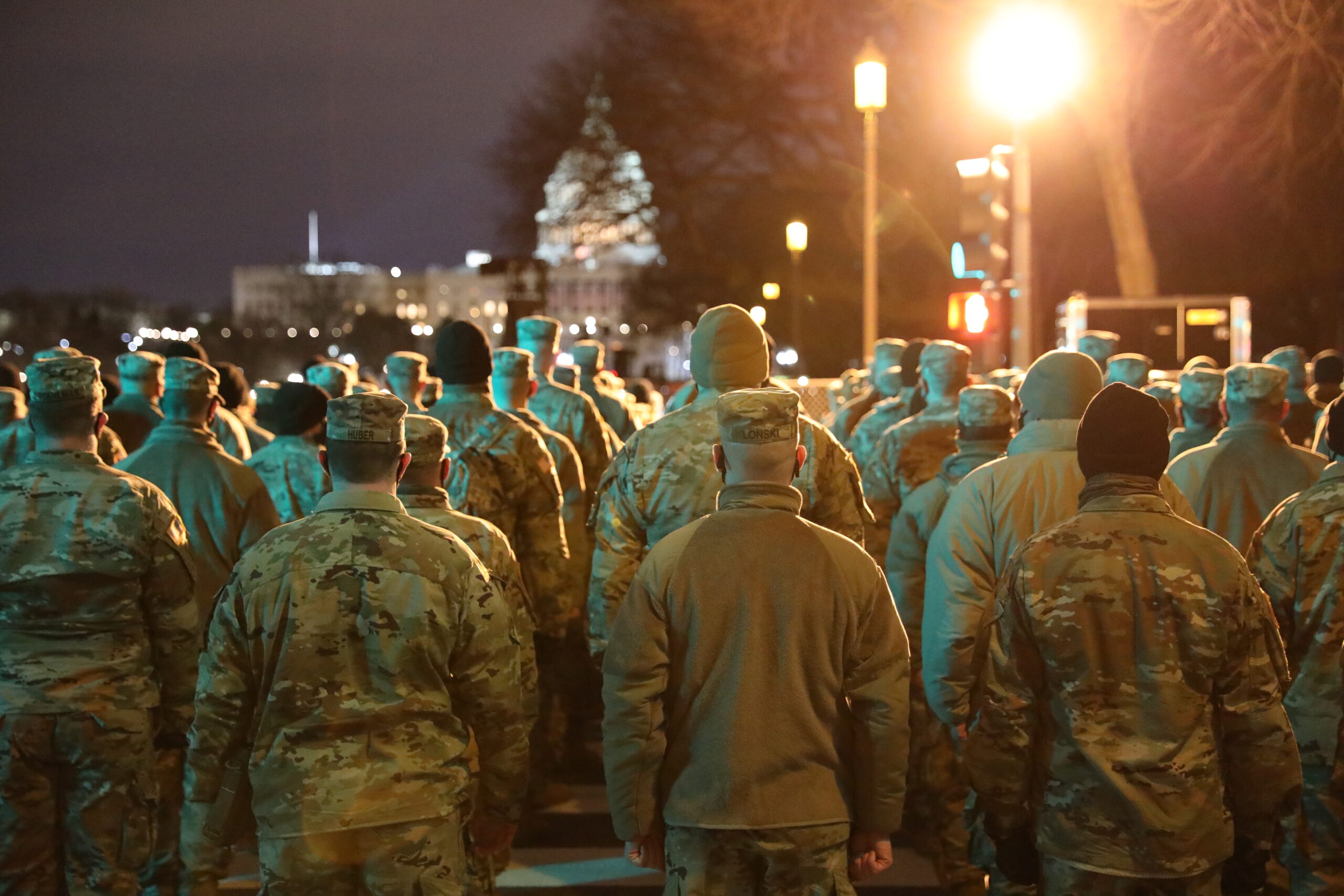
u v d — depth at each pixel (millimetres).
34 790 4223
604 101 45125
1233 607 3367
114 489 4316
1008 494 4523
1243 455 5523
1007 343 11648
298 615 3342
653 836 3484
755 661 3355
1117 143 19297
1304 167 20156
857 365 47250
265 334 106375
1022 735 3465
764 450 3469
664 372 53719
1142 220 19516
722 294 47781
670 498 4355
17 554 4203
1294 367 8523
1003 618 3512
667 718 3461
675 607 3406
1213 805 3338
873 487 6641
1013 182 11617
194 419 5531
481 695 3484
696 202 46781
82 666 4238
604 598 4457
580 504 7273
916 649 5652
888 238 42531
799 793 3314
